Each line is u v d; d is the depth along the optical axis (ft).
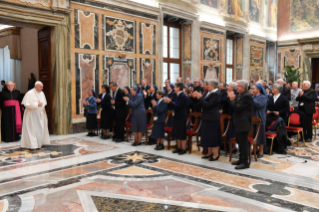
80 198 12.89
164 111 22.38
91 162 18.92
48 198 12.90
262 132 19.80
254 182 15.06
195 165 18.25
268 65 66.33
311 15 60.29
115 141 25.76
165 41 42.06
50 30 28.91
